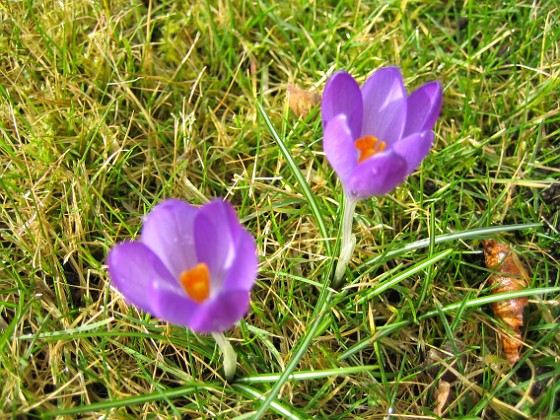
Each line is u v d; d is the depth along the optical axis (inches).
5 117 11.8
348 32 14.1
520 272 10.7
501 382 9.2
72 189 10.7
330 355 9.5
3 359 8.9
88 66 12.6
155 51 13.5
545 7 14.0
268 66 13.4
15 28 12.5
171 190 11.4
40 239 10.3
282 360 9.5
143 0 14.0
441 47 14.1
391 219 11.4
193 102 12.9
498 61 13.7
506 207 11.5
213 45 13.6
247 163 12.2
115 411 8.9
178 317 6.2
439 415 9.5
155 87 12.9
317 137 12.1
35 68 12.5
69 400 9.1
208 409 9.1
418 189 11.8
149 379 8.9
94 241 10.7
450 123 13.0
